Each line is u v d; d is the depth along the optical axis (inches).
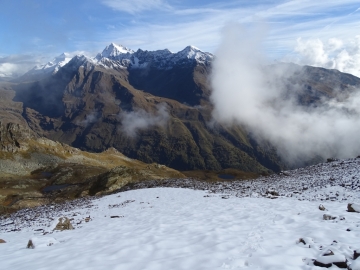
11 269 491.2
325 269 389.1
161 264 438.0
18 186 3718.0
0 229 1242.6
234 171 4089.6
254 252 460.1
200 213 903.7
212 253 465.7
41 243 662.5
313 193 1229.7
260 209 876.0
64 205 1843.0
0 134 5585.6
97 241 645.9
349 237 508.1
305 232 561.9
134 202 1395.2
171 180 2319.1
